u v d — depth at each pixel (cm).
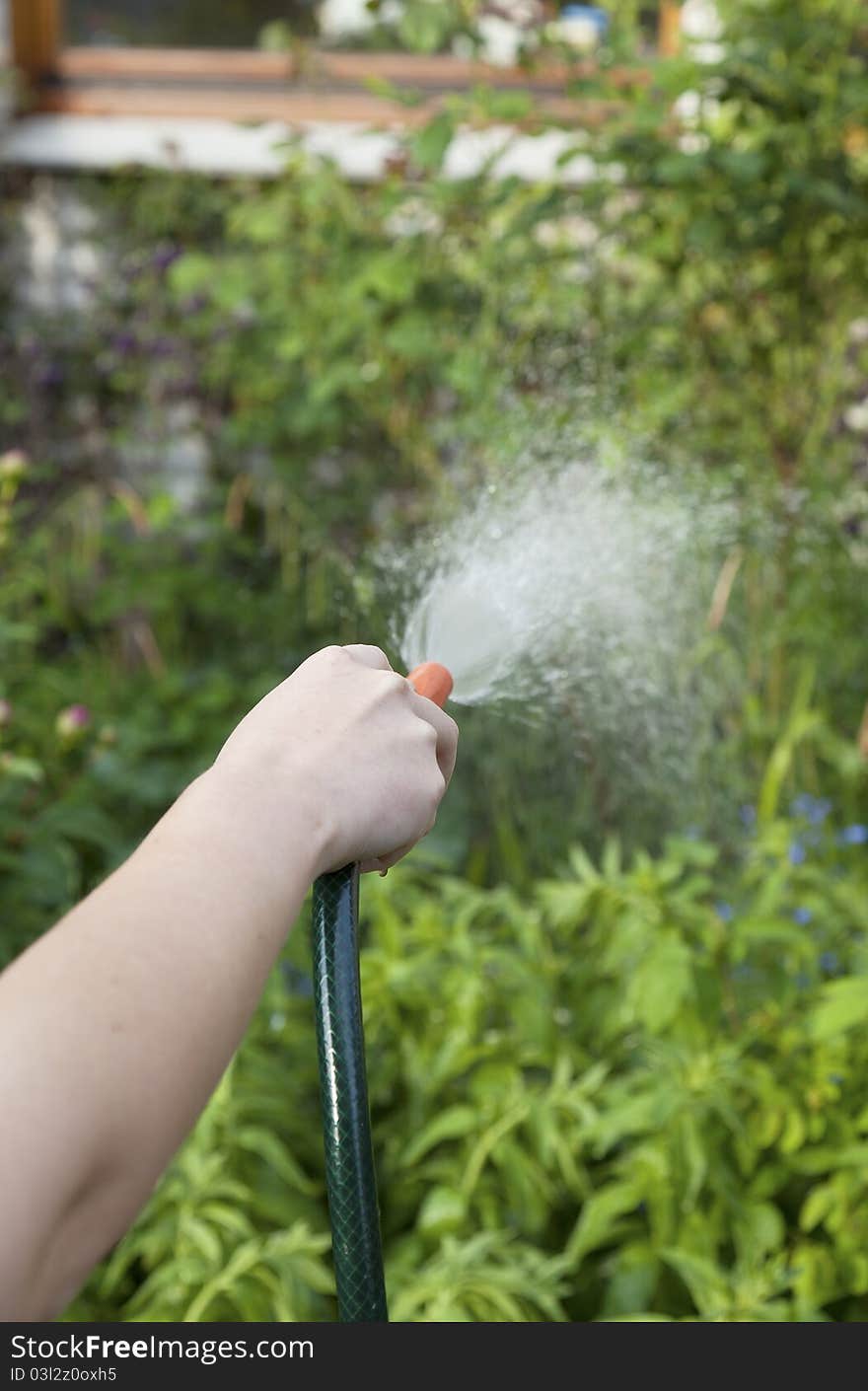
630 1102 147
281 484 355
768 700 260
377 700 46
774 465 268
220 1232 144
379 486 353
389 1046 177
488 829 251
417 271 275
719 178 243
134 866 37
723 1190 145
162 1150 33
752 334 274
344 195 297
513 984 171
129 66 409
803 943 169
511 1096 156
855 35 252
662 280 282
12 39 402
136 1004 34
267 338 349
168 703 304
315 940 48
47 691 287
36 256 398
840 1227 148
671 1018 150
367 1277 44
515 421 247
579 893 170
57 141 392
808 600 254
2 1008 33
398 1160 165
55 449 388
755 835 216
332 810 41
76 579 349
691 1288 134
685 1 272
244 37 402
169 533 358
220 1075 35
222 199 379
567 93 247
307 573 344
